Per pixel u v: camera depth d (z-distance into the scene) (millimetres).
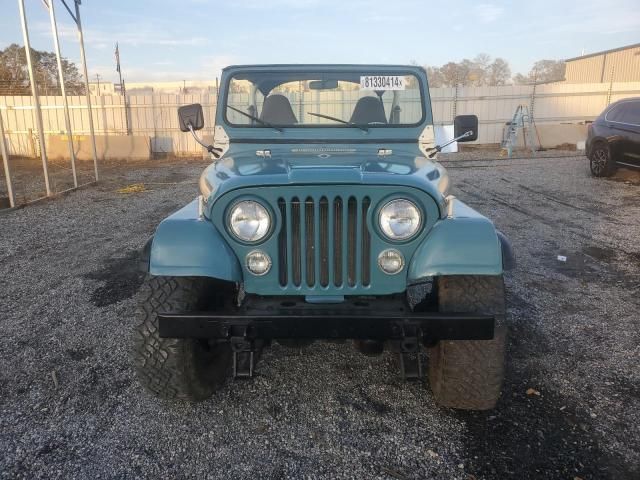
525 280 5410
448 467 2648
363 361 3748
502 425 2979
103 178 14305
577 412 3088
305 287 2715
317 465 2684
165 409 3174
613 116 11688
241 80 3922
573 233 7293
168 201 10461
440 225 2695
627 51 29078
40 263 6223
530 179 12133
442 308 2785
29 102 19859
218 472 2637
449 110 20766
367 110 3908
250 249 2695
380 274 2711
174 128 20234
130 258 6383
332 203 2637
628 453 2721
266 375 3566
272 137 3869
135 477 2602
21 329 4312
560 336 4090
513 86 20625
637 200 9438
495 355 2783
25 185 13102
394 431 2945
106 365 3701
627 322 4352
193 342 2959
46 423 3039
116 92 28844
